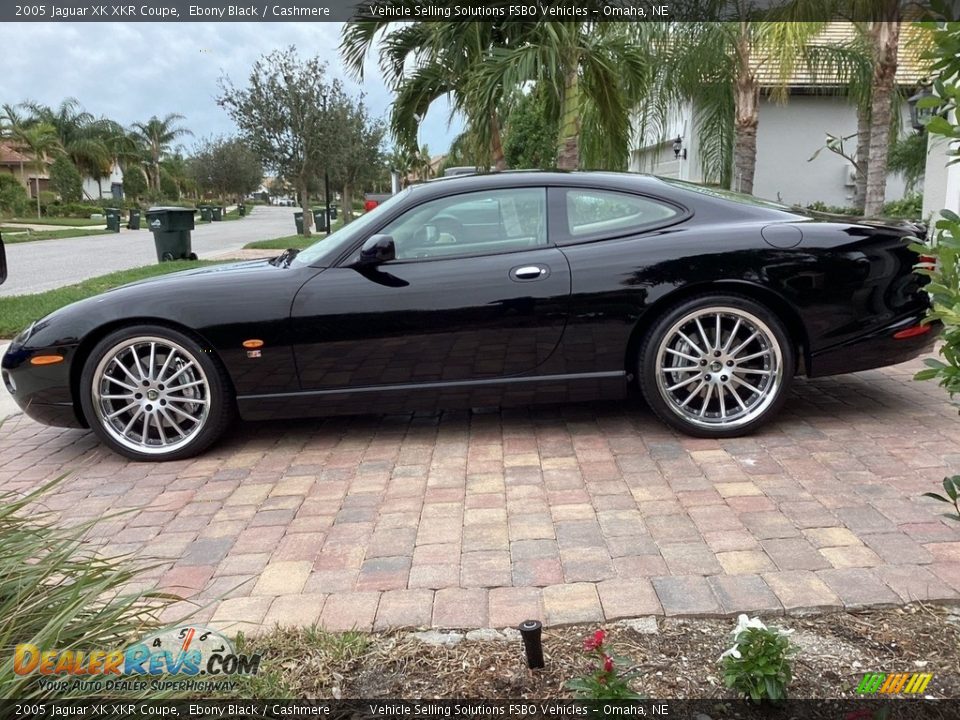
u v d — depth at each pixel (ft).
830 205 54.90
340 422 16.05
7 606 6.25
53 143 189.37
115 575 6.68
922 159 43.34
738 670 6.96
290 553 10.34
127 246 82.69
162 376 13.99
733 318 13.66
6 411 18.25
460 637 8.27
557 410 16.05
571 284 13.55
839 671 7.43
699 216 13.98
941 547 9.59
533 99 34.58
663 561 9.59
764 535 10.13
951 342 6.46
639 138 38.14
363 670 7.79
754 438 13.87
